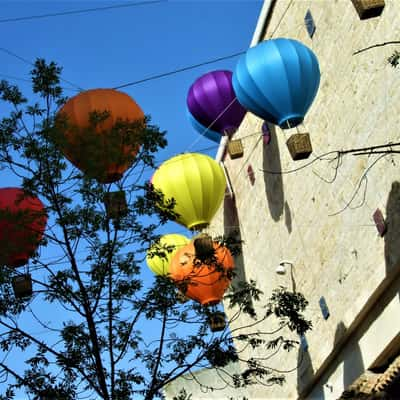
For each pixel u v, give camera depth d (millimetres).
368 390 16266
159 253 14672
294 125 17594
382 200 16688
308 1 19250
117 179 15234
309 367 20453
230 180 25109
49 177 14203
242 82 17672
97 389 13266
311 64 17391
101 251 14023
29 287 13812
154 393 13758
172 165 20734
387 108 16328
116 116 16094
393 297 16562
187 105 24516
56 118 14906
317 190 19406
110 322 13812
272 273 22422
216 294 19516
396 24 15875
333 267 18875
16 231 14336
